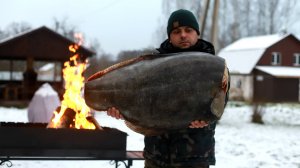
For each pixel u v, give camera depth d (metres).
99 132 4.88
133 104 2.75
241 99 35.59
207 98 2.67
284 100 36.06
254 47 39.72
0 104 20.78
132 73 2.81
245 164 7.84
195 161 2.71
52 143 4.77
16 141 4.70
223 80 2.69
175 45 2.93
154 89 2.72
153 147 2.84
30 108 11.28
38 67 40.06
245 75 38.03
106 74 2.91
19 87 22.30
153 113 2.71
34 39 22.08
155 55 2.87
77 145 4.82
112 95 2.80
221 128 14.08
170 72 2.72
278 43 38.72
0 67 29.39
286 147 10.22
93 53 21.50
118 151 4.91
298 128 15.31
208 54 2.79
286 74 35.69
